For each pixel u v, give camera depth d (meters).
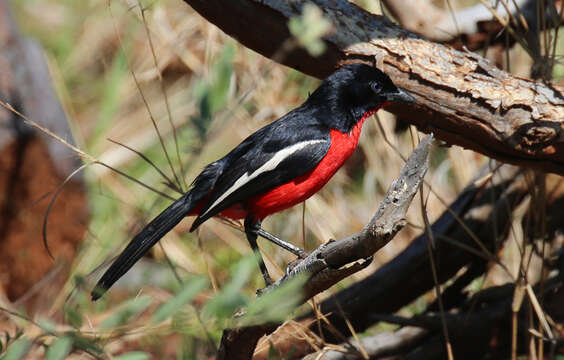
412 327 10.05
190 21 12.18
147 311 8.64
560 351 9.49
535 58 8.93
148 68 12.95
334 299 10.11
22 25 15.45
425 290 10.23
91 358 7.09
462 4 12.73
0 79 10.81
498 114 7.86
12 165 10.75
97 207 11.52
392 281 10.04
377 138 12.19
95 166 12.20
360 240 6.11
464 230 9.91
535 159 8.04
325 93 8.67
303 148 8.59
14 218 10.82
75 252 11.24
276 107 11.95
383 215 5.92
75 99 14.53
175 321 5.90
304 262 6.73
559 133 7.75
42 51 11.74
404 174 5.86
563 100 7.80
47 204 10.96
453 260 10.02
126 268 8.14
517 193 9.85
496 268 10.12
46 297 10.84
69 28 15.29
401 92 8.15
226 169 8.75
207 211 8.51
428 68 7.99
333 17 8.12
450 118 8.03
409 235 11.80
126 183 12.38
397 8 9.84
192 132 7.25
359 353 9.16
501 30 9.45
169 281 7.72
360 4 11.46
